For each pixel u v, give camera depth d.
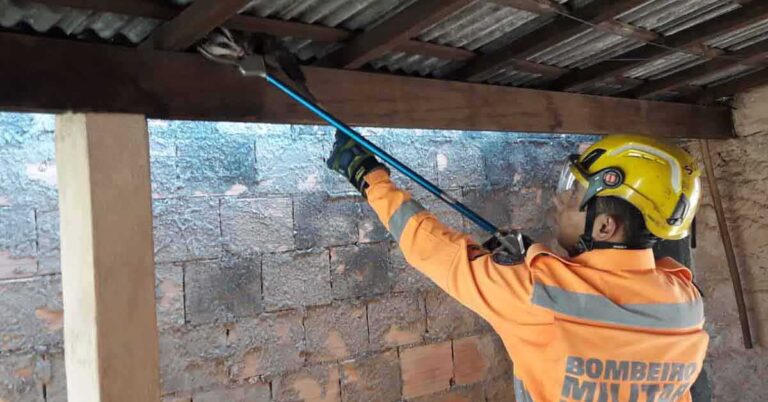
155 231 2.42
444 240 1.33
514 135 3.47
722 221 3.31
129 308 1.47
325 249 2.85
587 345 1.16
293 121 1.79
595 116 2.61
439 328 3.17
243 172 2.65
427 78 2.13
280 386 2.69
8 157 2.19
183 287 2.48
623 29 2.08
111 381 1.44
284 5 1.63
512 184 3.43
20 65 1.38
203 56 1.63
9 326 2.16
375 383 2.95
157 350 1.50
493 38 2.07
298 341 2.74
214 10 1.39
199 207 2.53
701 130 3.10
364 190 1.48
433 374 3.13
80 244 1.48
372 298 2.97
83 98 1.45
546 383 1.19
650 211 1.22
